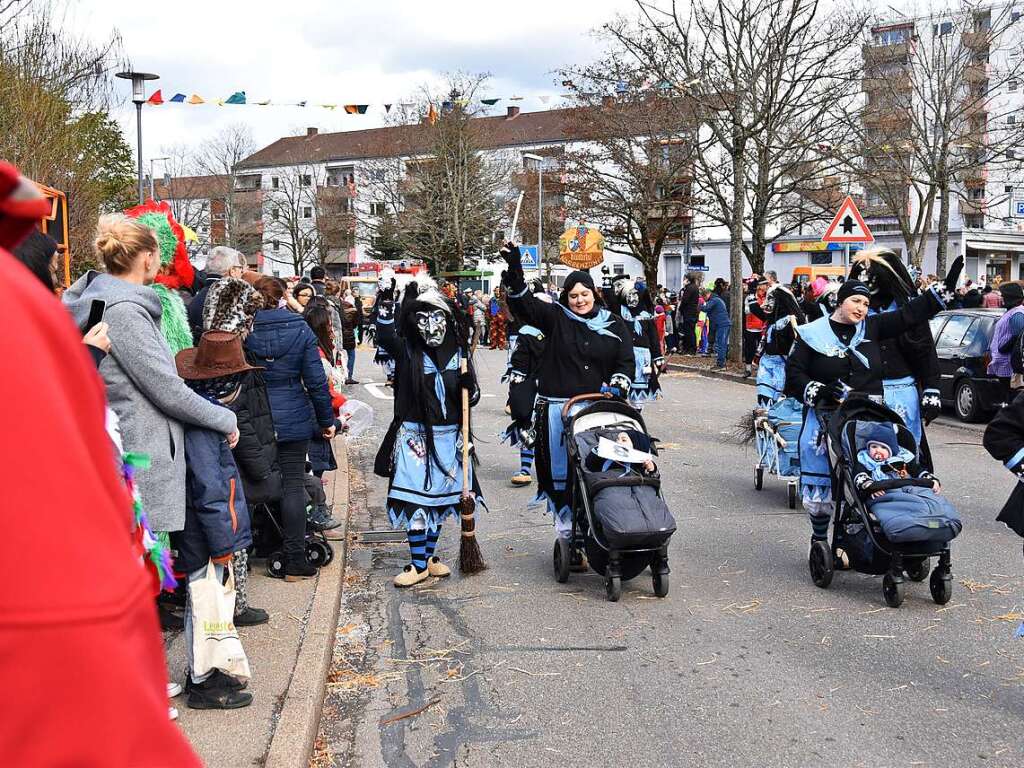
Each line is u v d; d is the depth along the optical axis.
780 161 24.20
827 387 6.55
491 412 15.73
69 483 1.09
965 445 12.43
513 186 49.38
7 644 1.04
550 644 5.56
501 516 8.87
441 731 4.45
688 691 4.87
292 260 79.19
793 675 5.06
